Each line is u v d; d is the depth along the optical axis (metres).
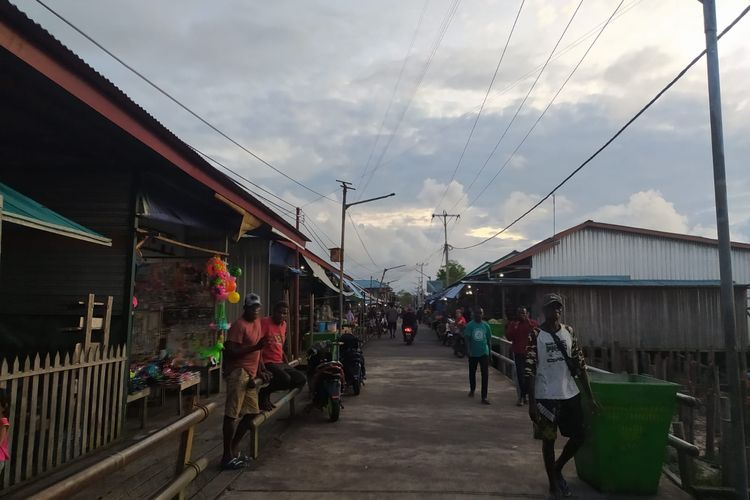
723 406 5.73
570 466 6.20
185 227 11.15
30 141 6.61
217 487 5.36
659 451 5.25
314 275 17.19
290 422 8.45
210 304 9.98
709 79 5.42
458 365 16.88
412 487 5.43
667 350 20.19
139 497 5.05
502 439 7.43
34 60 4.33
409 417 8.86
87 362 6.20
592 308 20.42
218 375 10.47
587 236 24.77
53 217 5.50
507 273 24.95
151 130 6.14
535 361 5.25
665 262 24.61
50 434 5.63
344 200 23.78
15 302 7.50
